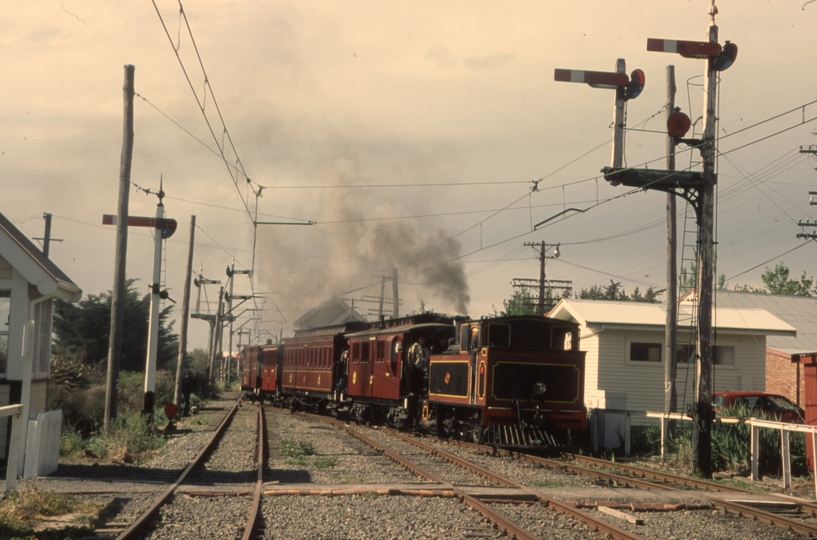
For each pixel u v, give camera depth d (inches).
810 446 614.5
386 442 778.2
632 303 1151.0
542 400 710.5
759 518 397.1
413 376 899.4
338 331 1198.3
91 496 416.2
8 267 551.2
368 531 338.3
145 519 341.4
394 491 435.2
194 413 1272.1
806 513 431.5
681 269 740.7
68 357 1221.7
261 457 581.0
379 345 981.2
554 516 382.9
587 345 1096.2
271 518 362.3
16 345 546.0
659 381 1065.5
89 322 1610.5
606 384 1051.9
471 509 392.2
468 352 748.0
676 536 350.9
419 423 888.9
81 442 644.7
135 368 1700.3
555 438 722.2
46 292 537.6
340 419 1182.3
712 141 609.3
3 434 529.3
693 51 599.2
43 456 489.4
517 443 686.5
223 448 711.7
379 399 977.5
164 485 460.4
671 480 553.6
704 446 599.8
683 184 610.9
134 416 823.1
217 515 369.1
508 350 708.7
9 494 378.3
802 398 1160.8
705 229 608.1
